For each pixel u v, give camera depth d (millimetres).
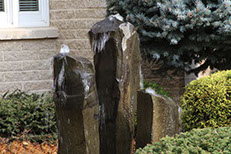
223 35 5238
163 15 5227
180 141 2883
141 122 3113
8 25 6664
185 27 5223
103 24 3057
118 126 3070
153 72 6113
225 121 4379
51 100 5578
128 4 5633
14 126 5012
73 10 6770
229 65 5859
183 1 5344
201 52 5844
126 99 3055
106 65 3014
